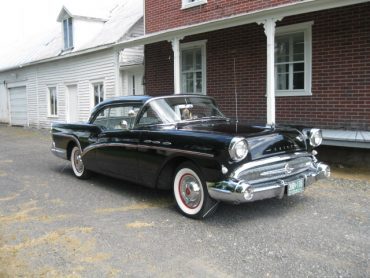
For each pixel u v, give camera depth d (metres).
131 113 6.00
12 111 24.61
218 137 4.71
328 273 3.60
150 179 5.64
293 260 3.87
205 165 4.77
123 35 15.54
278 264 3.79
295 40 9.87
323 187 6.66
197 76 12.47
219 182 4.63
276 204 5.73
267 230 4.69
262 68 10.48
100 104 7.11
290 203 5.77
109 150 6.42
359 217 5.11
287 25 9.84
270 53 8.25
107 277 3.57
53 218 5.26
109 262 3.89
